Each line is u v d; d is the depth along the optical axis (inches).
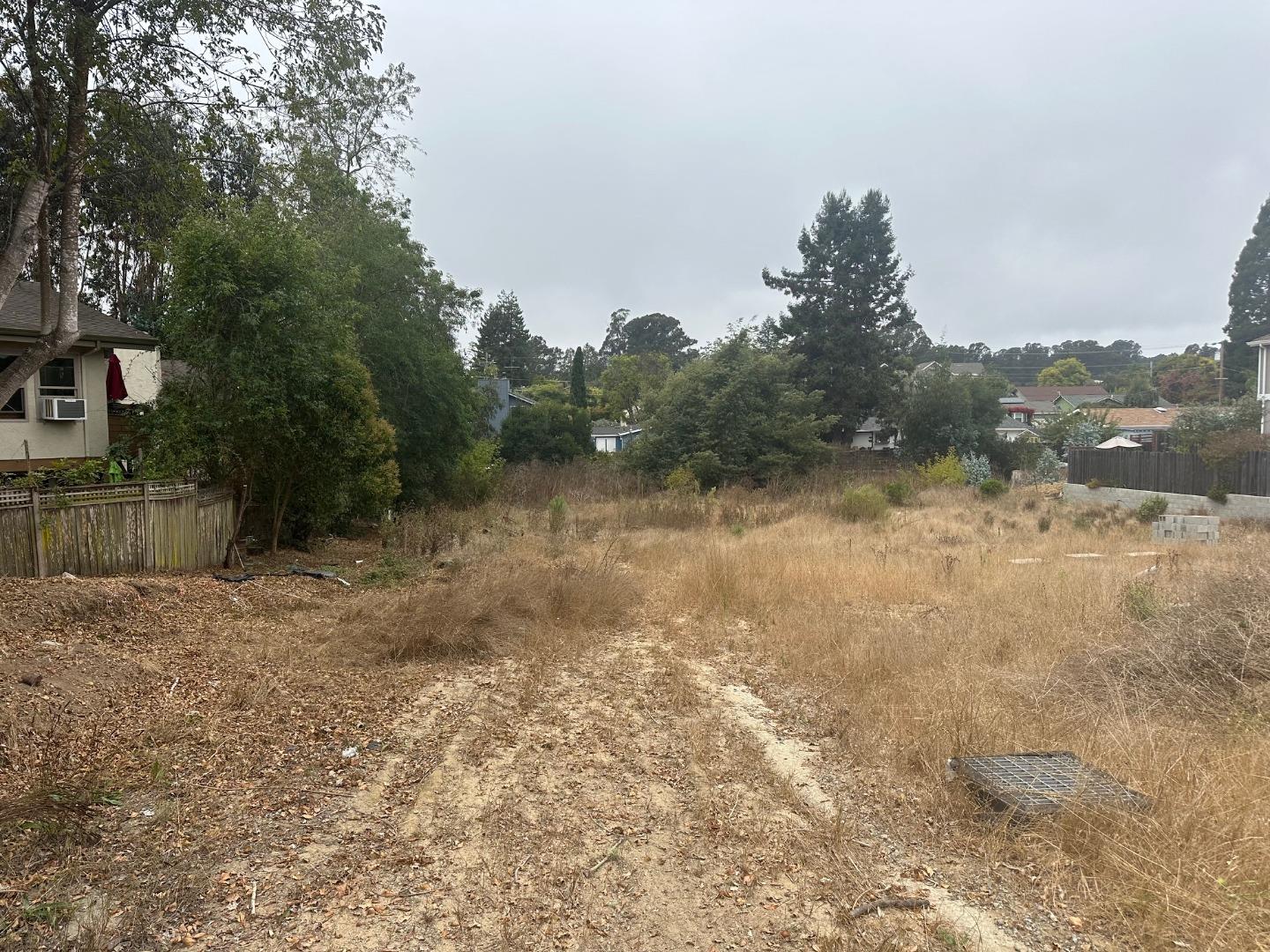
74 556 337.4
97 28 322.3
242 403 398.9
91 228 448.5
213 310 395.5
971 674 235.0
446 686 244.1
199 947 109.6
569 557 492.4
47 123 319.6
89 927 112.4
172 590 334.3
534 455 1344.7
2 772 160.2
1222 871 122.6
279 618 328.2
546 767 178.4
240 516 446.9
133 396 661.9
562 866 133.1
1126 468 929.5
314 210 684.7
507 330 2623.0
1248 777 154.3
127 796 157.3
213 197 429.4
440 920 116.7
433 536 561.0
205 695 220.7
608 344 3535.9
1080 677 227.3
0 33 304.2
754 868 133.0
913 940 112.1
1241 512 742.5
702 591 384.8
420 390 744.3
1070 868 130.1
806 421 1158.3
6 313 535.5
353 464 500.7
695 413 1151.0
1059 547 537.6
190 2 328.5
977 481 1321.4
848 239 1547.7
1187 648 221.5
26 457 543.5
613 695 235.6
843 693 228.8
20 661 209.9
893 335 1604.3
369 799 160.1
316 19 363.3
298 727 200.2
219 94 364.5
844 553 495.2
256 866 131.7
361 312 628.4
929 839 143.3
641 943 111.7
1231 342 1715.1
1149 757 166.4
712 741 194.4
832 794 164.4
